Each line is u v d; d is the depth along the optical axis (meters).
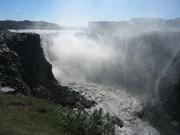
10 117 21.11
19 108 24.39
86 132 21.34
